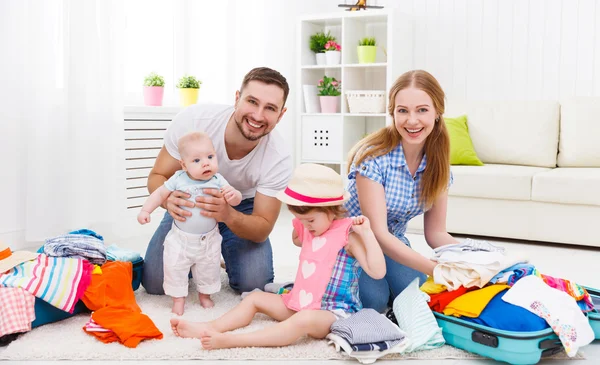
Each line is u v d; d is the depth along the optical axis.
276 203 2.28
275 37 4.66
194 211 2.09
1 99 3.00
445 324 1.86
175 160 2.31
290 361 1.76
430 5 4.65
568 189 3.37
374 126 4.93
